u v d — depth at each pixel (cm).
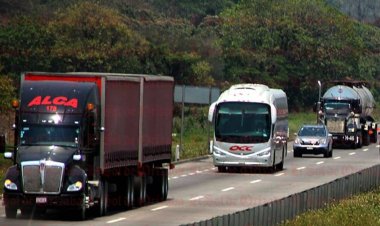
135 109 5684
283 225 4631
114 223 4950
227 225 3981
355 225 4925
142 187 5894
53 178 4931
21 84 5269
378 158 11588
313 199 5488
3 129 8888
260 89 9156
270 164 8931
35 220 4972
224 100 9012
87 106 5159
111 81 5328
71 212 5159
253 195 6719
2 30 14488
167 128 6344
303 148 11581
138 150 5738
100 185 5225
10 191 4944
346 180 6456
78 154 5031
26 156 4981
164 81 6231
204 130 14288
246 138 8919
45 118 5122
